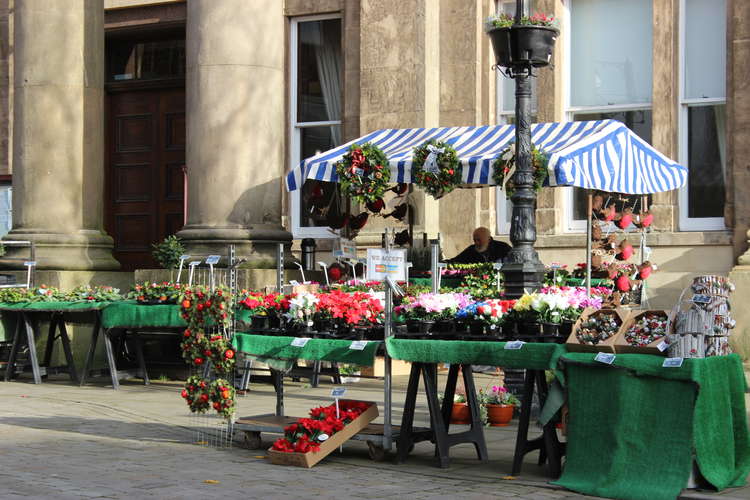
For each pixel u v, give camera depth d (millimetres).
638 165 12000
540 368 7871
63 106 16094
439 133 13594
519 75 10734
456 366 8898
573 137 12000
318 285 13445
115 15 19625
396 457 8570
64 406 11680
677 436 7254
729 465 7535
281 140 15164
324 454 8422
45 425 10312
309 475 7996
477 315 8414
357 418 8656
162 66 19844
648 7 15844
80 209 16266
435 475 8047
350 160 12789
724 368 7547
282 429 8969
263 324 9492
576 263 15617
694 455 7258
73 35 16219
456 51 16766
